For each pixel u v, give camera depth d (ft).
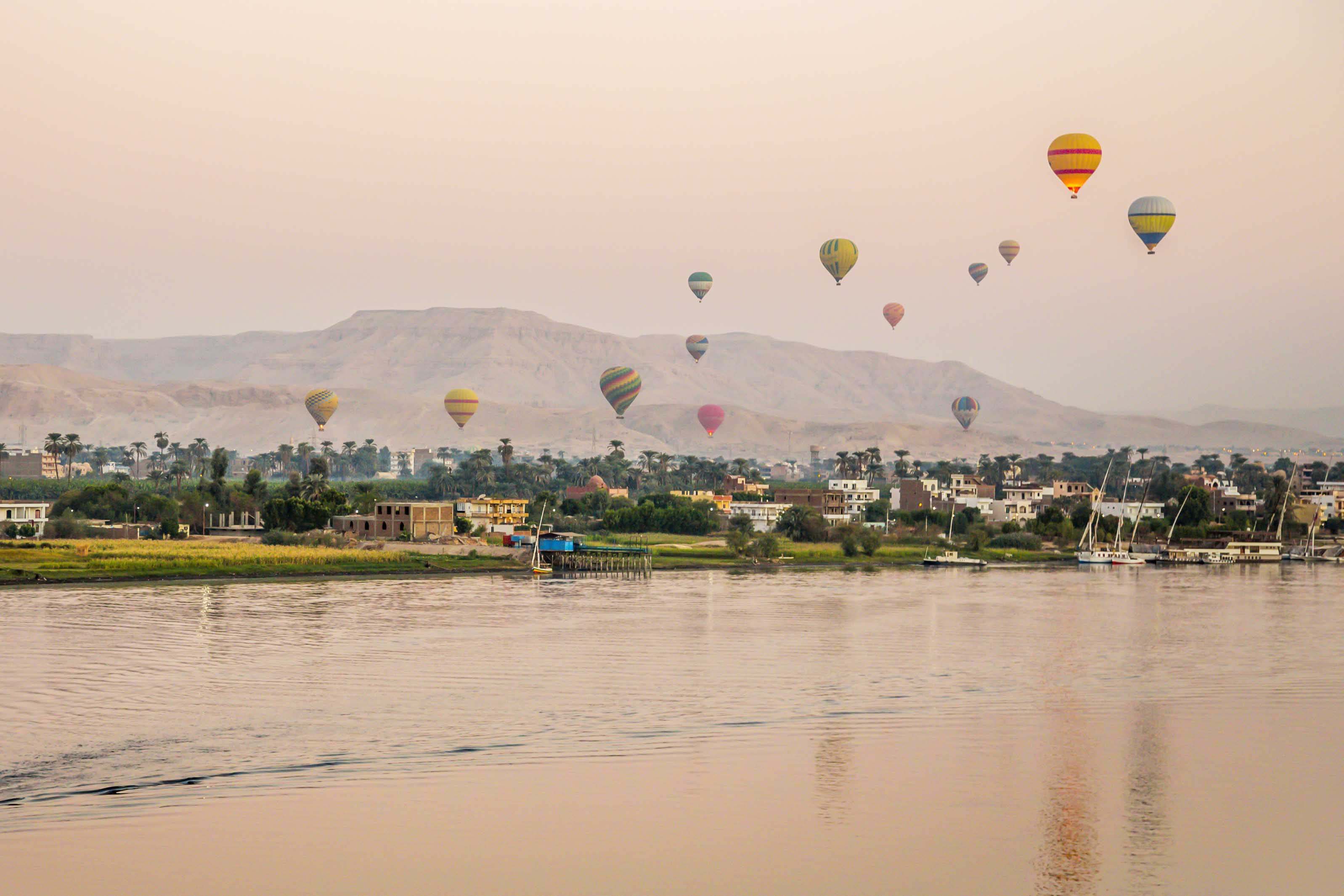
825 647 388.78
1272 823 212.64
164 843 197.88
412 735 263.49
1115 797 225.35
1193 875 189.47
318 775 233.55
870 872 189.47
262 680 320.70
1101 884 185.26
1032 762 247.70
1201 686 328.70
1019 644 399.44
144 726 269.03
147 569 562.25
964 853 197.57
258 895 178.09
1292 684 332.19
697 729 271.69
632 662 354.95
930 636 417.28
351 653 365.20
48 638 383.24
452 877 185.88
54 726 268.62
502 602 499.92
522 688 313.94
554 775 234.79
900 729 274.16
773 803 220.23
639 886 183.52
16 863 188.34
